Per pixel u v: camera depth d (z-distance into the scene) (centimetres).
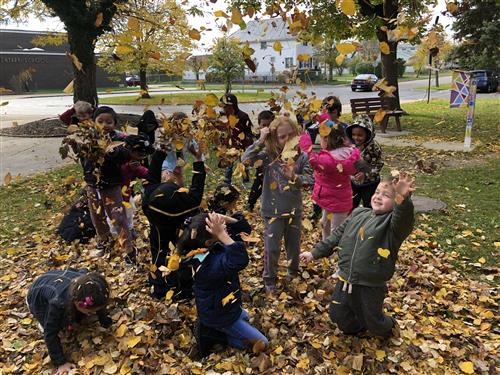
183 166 336
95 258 458
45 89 4422
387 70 1431
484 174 788
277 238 363
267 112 545
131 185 428
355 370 279
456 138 1196
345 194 398
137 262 430
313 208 552
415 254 454
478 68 3484
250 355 296
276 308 348
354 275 288
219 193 357
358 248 288
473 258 449
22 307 374
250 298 364
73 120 469
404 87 3984
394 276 403
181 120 330
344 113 1948
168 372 283
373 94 3105
